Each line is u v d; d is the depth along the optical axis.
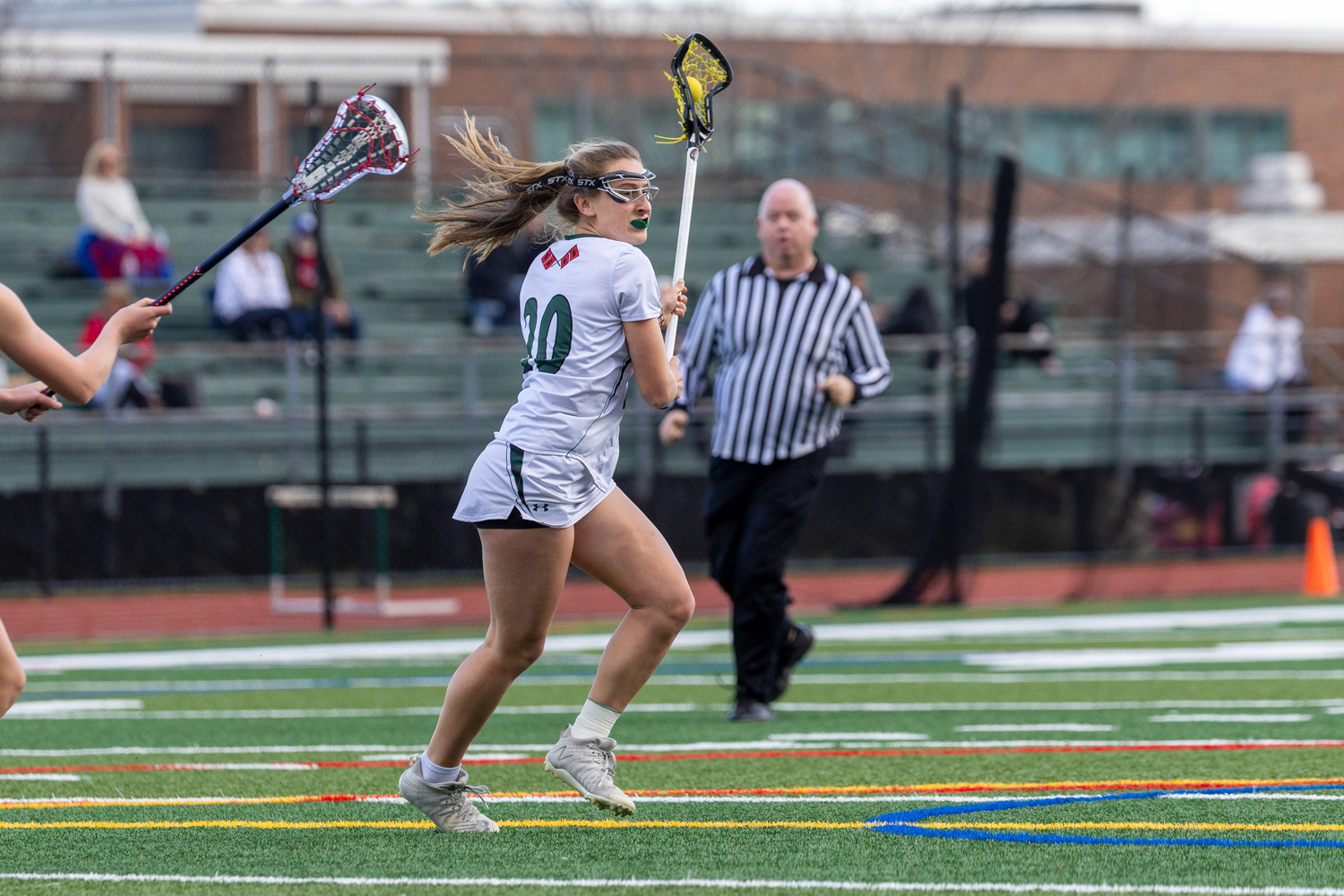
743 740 24.08
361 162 15.29
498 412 53.25
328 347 55.03
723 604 49.00
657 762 21.89
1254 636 40.62
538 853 15.76
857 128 79.88
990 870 14.81
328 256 59.34
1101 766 21.11
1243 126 114.38
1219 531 62.31
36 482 50.94
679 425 27.20
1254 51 114.56
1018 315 63.41
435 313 66.19
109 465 51.47
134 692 31.69
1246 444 61.94
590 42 98.81
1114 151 110.19
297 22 101.12
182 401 54.16
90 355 14.31
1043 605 49.59
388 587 53.78
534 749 23.38
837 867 14.98
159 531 52.22
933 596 48.66
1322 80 116.06
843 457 56.41
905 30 104.44
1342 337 75.69
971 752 22.61
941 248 80.50
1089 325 75.38
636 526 16.09
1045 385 64.69
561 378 15.62
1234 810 17.73
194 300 61.66
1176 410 60.78
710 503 26.70
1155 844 15.89
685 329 60.47
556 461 15.52
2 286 13.75
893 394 61.22
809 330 26.09
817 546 56.00
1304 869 14.77
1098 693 29.91
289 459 53.62
